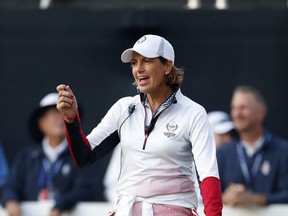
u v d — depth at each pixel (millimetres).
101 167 25078
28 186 22469
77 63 27828
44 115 23000
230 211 21328
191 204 14664
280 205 21266
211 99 27516
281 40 27453
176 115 14508
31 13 27781
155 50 14320
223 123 24344
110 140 14844
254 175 21984
